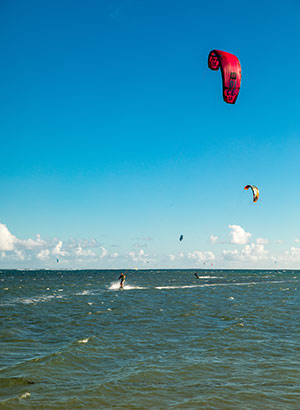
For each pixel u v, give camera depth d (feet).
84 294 174.19
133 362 52.90
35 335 72.13
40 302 134.51
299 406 37.32
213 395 40.19
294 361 53.11
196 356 55.98
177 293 180.45
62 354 55.88
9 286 239.30
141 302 134.51
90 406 37.24
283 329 77.00
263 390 41.73
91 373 48.01
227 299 146.92
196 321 88.07
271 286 245.45
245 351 58.80
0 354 57.11
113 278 425.69
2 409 36.32
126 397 39.70
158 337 69.67
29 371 48.01
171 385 43.47
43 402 38.14
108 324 84.28
